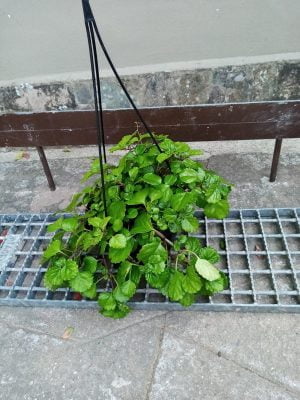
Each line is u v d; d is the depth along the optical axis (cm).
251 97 277
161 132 223
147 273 153
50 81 279
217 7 256
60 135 226
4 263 203
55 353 166
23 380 158
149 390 150
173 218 157
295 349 158
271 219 211
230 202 229
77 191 253
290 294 174
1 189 263
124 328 172
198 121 216
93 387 154
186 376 153
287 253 191
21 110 297
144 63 282
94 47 129
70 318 179
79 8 261
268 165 253
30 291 188
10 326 179
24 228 228
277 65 259
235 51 274
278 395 145
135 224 160
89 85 275
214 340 164
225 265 193
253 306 170
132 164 177
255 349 159
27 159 292
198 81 267
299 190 231
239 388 148
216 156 268
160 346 164
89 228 178
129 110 214
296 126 209
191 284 149
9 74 293
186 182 158
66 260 158
